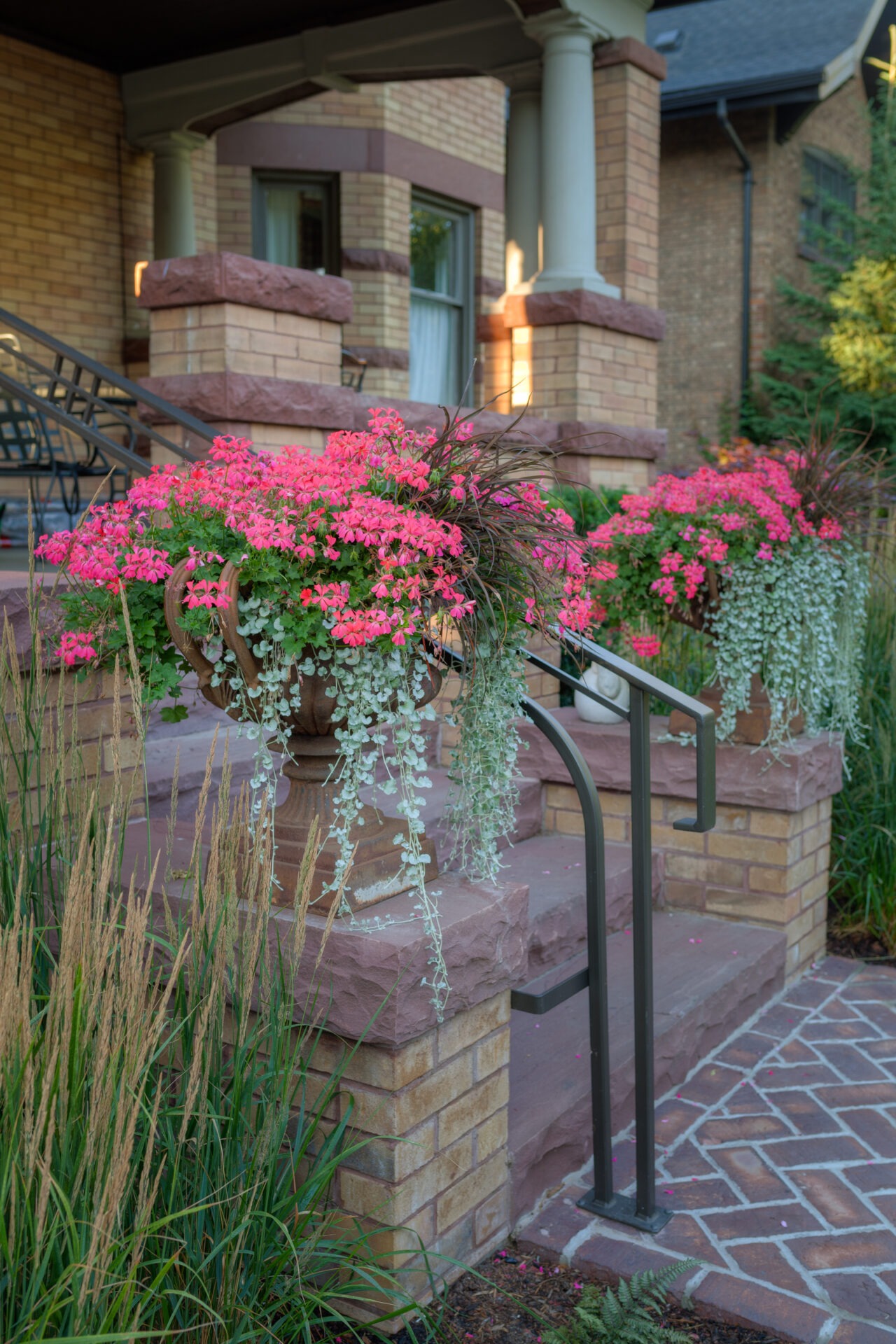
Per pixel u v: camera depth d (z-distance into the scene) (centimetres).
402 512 210
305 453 234
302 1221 208
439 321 1034
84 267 794
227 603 202
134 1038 170
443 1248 236
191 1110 183
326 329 473
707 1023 345
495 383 657
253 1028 229
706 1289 238
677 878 417
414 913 224
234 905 200
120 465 353
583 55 624
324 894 220
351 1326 223
